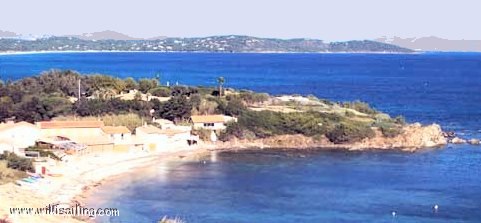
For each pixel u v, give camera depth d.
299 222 105.00
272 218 107.31
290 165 154.88
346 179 139.00
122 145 164.62
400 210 113.00
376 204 117.12
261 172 146.00
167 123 184.75
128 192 124.12
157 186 129.75
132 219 105.00
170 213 109.38
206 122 184.75
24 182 122.38
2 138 154.88
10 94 197.62
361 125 188.12
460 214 110.56
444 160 162.62
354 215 109.62
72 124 166.25
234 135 181.88
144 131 170.38
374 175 143.50
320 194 124.81
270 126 184.12
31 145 155.62
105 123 178.88
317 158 164.38
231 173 144.25
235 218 107.00
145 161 155.38
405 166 154.50
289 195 123.88
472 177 141.38
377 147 181.00
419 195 124.19
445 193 125.88
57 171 136.25
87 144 159.62
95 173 139.25
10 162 130.62
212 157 163.75
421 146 183.25
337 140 182.50
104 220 102.69
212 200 119.25
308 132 183.75
